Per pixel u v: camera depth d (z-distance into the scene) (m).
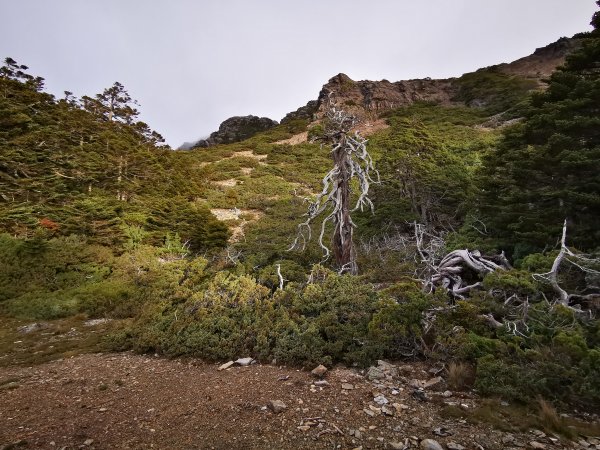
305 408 4.25
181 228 22.95
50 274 14.12
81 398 5.03
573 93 10.84
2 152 21.28
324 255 13.41
